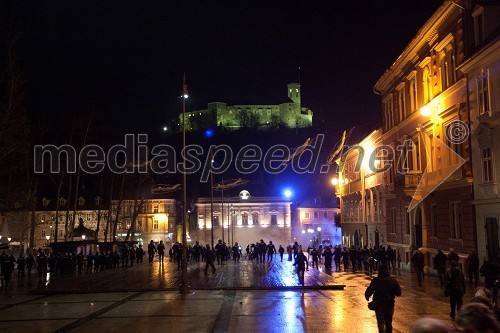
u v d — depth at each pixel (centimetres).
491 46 2434
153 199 10625
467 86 2798
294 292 2455
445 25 3084
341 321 1614
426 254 3456
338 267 3988
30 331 1543
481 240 2664
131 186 7656
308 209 11200
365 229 5247
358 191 5566
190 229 11431
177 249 4697
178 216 11481
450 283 1538
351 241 5972
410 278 3083
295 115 18075
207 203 11150
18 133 4494
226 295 2366
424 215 3512
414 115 3634
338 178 6750
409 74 3775
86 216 9950
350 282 2908
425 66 3472
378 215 4722
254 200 11175
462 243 2891
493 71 2523
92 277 3503
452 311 1533
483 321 483
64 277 3669
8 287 3083
